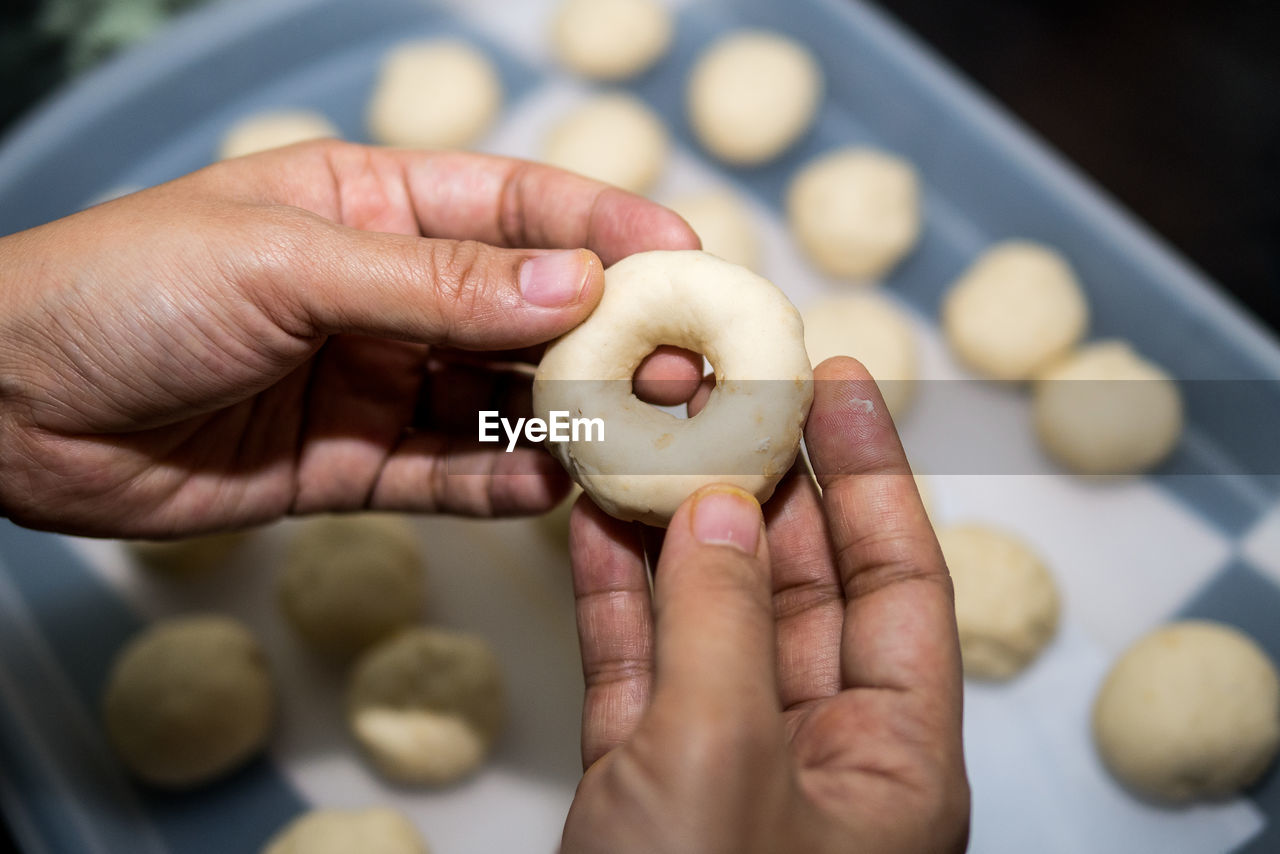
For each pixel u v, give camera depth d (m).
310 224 0.34
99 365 0.34
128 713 0.43
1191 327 0.48
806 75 0.52
